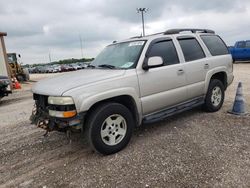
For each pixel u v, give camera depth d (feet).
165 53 13.87
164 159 10.62
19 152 12.69
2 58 45.88
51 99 10.50
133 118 12.62
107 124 11.26
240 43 63.36
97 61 15.01
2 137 15.34
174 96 13.97
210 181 8.71
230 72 18.54
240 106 16.48
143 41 13.50
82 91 10.31
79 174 9.92
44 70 169.37
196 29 17.26
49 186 9.23
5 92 29.32
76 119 10.23
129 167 10.16
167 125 15.14
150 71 12.70
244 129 13.66
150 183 8.87
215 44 17.84
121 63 13.07
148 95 12.69
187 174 9.28
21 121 19.12
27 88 47.96
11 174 10.43
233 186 8.34
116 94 11.25
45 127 11.35
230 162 9.95
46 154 12.19
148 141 12.78
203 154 10.83
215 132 13.43
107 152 11.25
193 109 18.31
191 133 13.51
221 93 17.66
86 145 12.94
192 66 14.98
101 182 9.20
